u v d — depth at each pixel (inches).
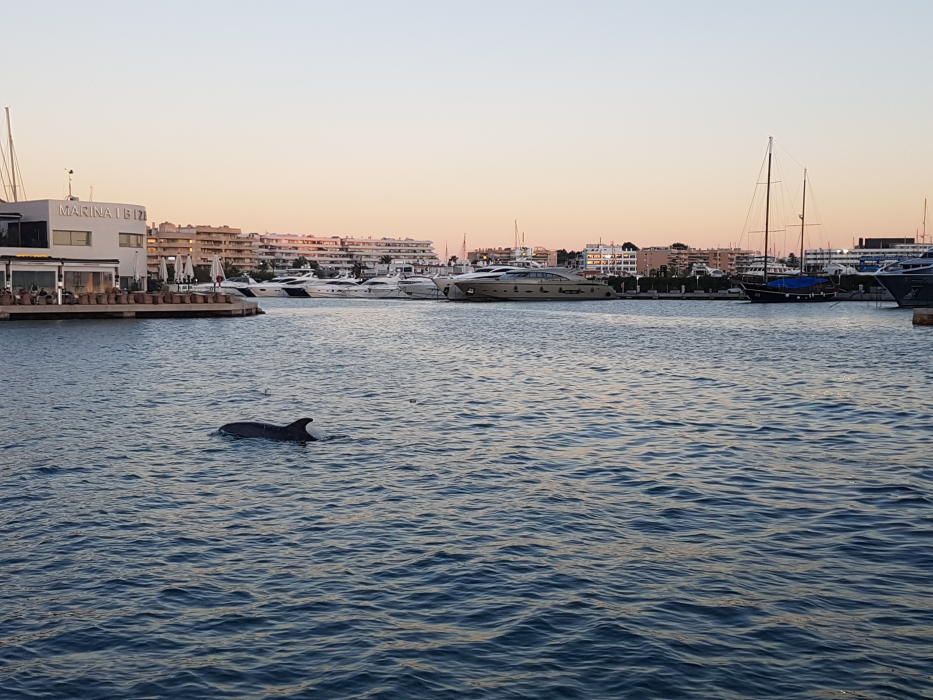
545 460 834.2
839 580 511.5
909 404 1184.2
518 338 2600.9
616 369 1692.9
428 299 6560.0
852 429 995.9
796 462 822.5
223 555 559.8
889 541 580.1
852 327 3152.1
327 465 807.7
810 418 1076.5
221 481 745.6
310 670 407.8
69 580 517.3
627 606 475.8
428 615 466.3
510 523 624.7
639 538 590.9
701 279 7081.7
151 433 960.3
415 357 1941.4
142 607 478.6
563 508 663.1
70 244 3592.5
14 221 3590.1
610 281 7234.3
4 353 1948.8
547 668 407.8
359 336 2642.7
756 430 995.3
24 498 689.6
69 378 1481.3
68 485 730.8
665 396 1286.9
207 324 3157.0
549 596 490.0
